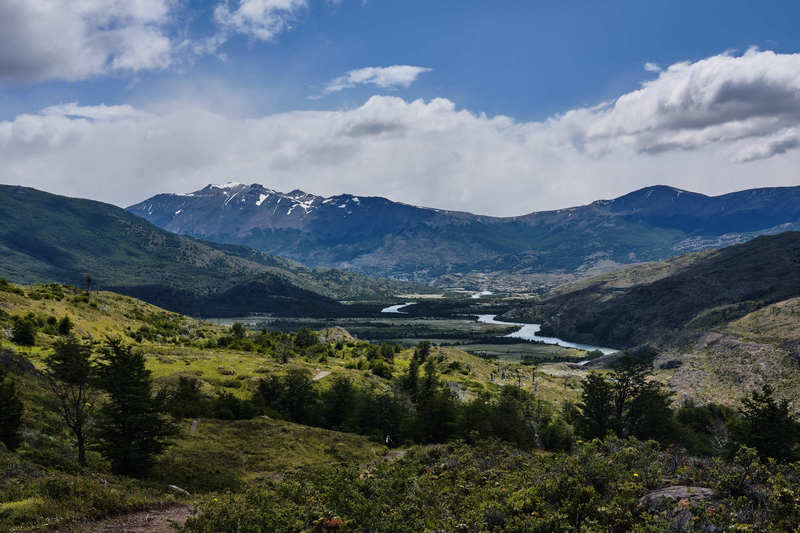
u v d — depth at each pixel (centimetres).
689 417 9825
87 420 3991
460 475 2678
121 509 2302
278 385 9138
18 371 5628
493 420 7162
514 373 19512
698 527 1562
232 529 2055
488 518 1912
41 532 1838
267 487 2689
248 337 17288
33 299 12669
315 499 2309
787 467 1992
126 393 3931
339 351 18075
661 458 2477
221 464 5091
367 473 2981
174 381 8494
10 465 2505
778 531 1459
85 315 12962
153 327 15325
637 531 1549
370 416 8088
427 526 1948
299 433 6919
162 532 2028
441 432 7231
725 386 16088
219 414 7356
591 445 2569
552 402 13788
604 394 7800
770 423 6153
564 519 1788
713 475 2025
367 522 2003
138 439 4047
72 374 3747
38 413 4603
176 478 4238
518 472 2589
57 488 2269
